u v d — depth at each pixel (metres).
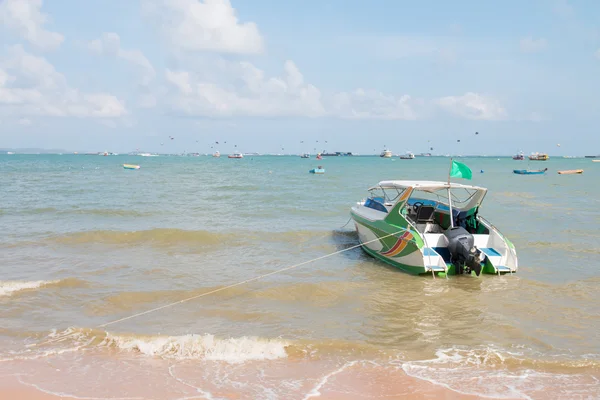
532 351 7.33
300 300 9.80
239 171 70.31
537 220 20.70
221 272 11.71
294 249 14.52
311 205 24.77
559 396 5.94
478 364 6.87
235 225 18.31
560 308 9.36
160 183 41.25
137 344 7.40
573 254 13.98
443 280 11.36
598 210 24.50
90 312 8.86
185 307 9.22
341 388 6.11
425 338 7.86
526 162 158.38
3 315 8.58
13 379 6.27
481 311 9.20
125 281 10.77
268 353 7.21
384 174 63.22
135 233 15.55
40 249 13.87
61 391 5.97
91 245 14.52
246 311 9.04
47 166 85.19
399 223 12.38
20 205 23.33
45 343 7.48
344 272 12.02
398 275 11.78
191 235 15.68
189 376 6.45
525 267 12.55
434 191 16.02
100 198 27.45
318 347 7.42
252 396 5.88
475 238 12.10
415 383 6.26
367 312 9.13
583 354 7.21
